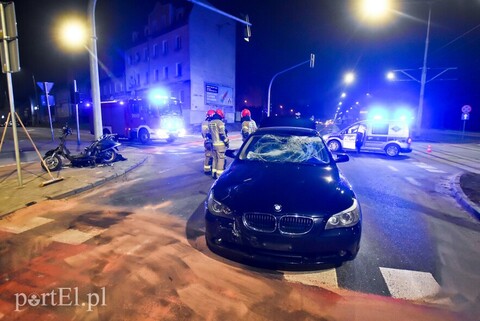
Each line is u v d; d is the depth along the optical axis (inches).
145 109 666.2
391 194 258.7
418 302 108.2
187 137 856.9
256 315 99.4
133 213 196.2
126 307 102.5
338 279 121.5
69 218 185.5
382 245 154.6
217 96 1357.0
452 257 142.7
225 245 128.8
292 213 118.6
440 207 222.5
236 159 183.9
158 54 1369.3
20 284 115.2
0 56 240.2
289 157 180.4
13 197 219.8
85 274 122.1
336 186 140.3
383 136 504.4
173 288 113.3
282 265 129.6
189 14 1197.1
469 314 102.5
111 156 374.6
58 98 1889.8
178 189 259.8
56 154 323.0
